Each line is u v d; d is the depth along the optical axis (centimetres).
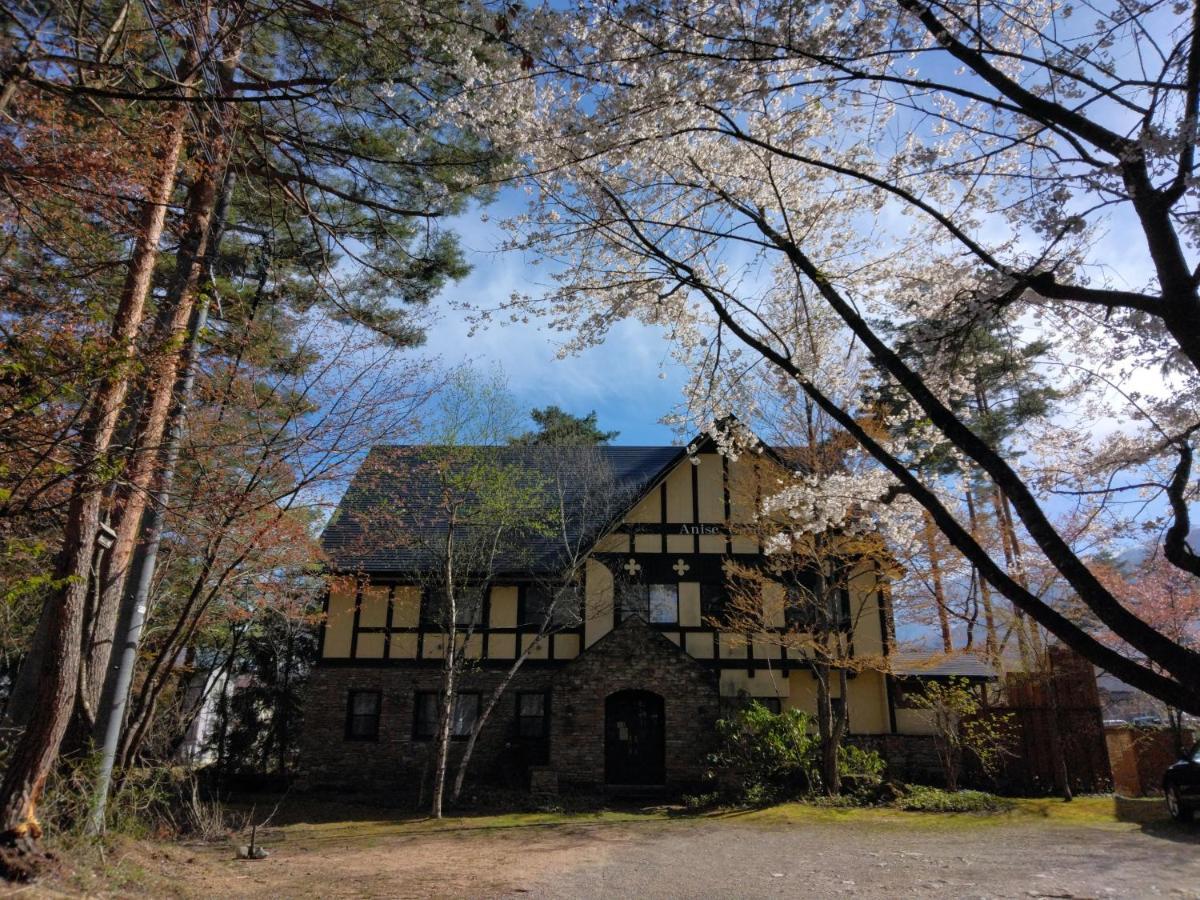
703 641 1878
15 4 655
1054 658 1698
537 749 1822
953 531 434
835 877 870
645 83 570
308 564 1462
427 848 1110
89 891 624
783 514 1534
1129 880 833
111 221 764
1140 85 467
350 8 736
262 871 881
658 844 1133
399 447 1349
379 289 1198
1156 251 457
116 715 834
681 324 879
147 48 832
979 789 1666
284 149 967
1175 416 596
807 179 792
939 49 507
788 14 517
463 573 1745
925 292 688
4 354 596
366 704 1878
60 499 670
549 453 2170
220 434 1002
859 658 1576
